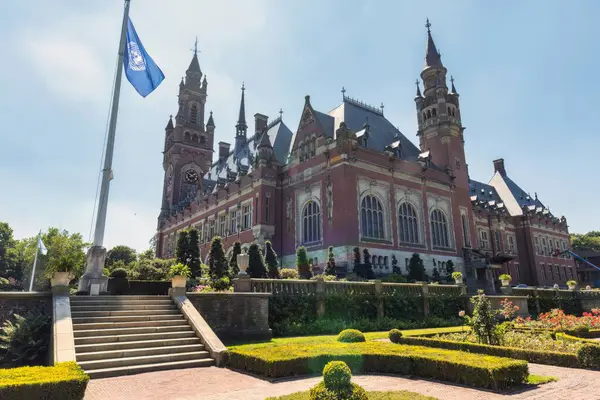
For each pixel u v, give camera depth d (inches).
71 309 674.8
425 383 467.8
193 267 1363.2
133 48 1066.1
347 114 2058.3
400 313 1165.7
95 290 877.8
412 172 2058.3
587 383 455.2
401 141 2230.6
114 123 1015.6
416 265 1753.2
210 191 2755.9
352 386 308.2
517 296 1466.5
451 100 2400.3
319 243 1808.6
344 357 538.0
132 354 586.9
